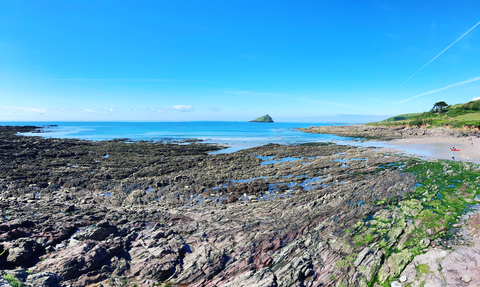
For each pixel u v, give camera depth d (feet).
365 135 366.02
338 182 112.88
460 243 52.70
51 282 38.70
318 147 231.09
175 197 95.45
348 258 49.98
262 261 49.90
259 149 224.94
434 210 71.05
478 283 39.06
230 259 50.75
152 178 118.11
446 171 114.93
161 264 47.34
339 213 71.20
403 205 75.41
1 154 153.58
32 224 59.21
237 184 113.80
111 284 42.65
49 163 140.87
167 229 63.46
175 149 219.82
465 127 323.16
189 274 45.85
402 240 55.36
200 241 57.57
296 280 43.01
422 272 43.96
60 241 55.11
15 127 512.22
